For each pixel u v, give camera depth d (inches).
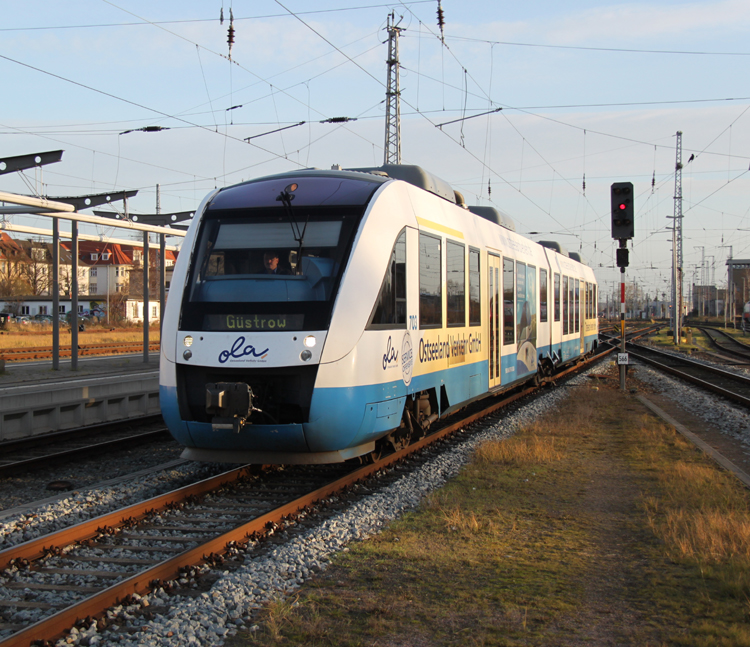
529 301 652.7
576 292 948.0
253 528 259.3
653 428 487.8
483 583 208.4
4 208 686.5
